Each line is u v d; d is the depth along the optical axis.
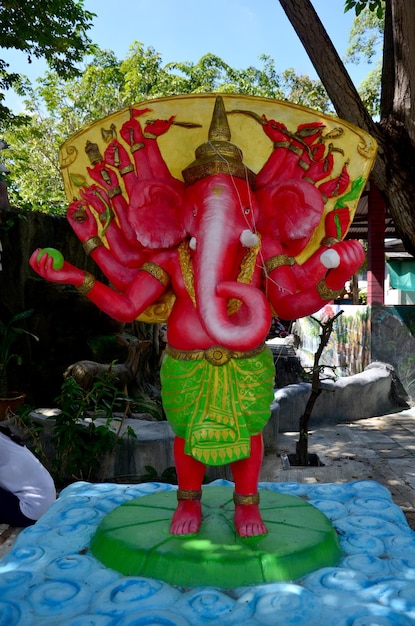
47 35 9.45
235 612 2.07
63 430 5.27
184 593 2.23
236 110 2.74
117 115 2.79
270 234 2.71
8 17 9.12
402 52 4.48
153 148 2.78
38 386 7.75
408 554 2.55
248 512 2.59
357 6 6.00
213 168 2.54
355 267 2.32
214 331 2.20
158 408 7.58
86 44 11.05
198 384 2.53
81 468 5.37
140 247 2.76
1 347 6.39
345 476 5.95
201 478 2.68
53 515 3.06
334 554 2.51
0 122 12.45
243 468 2.59
